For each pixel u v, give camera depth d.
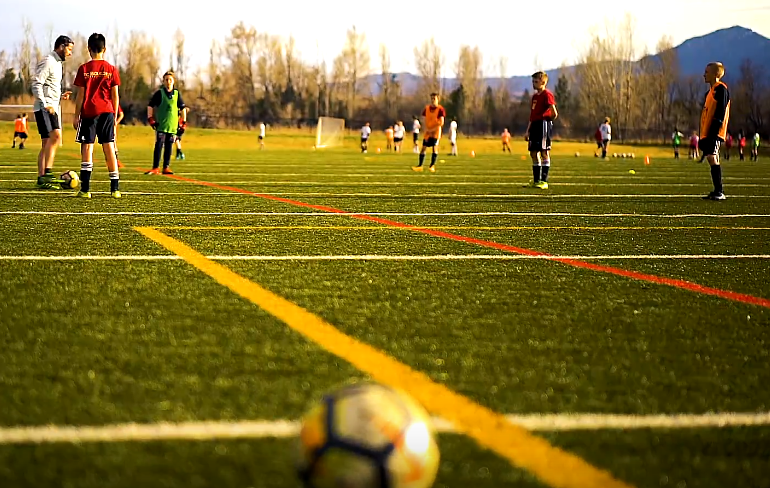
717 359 3.26
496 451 2.23
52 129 10.37
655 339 3.54
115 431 2.32
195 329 3.49
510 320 3.82
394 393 1.84
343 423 1.73
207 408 2.52
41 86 10.24
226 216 7.92
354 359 3.09
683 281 4.98
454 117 82.19
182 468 2.10
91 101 9.34
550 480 2.06
